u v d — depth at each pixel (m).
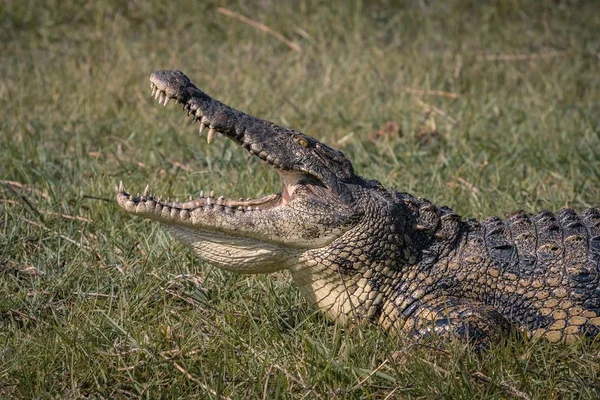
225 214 16.95
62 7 40.47
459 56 36.66
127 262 19.84
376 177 25.58
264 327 17.09
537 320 17.56
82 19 40.06
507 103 32.66
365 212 17.36
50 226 21.72
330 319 17.84
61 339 16.59
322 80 34.19
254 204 17.98
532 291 17.69
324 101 31.97
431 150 28.28
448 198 23.86
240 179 24.58
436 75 35.06
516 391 14.91
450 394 14.98
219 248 17.41
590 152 27.83
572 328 17.44
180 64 35.81
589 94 33.69
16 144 27.19
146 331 16.83
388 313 17.50
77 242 20.78
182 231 17.44
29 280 19.25
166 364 15.88
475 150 28.00
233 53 37.25
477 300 17.62
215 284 19.09
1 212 22.12
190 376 15.54
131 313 17.64
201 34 39.12
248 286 18.98
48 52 37.00
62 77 33.81
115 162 26.44
